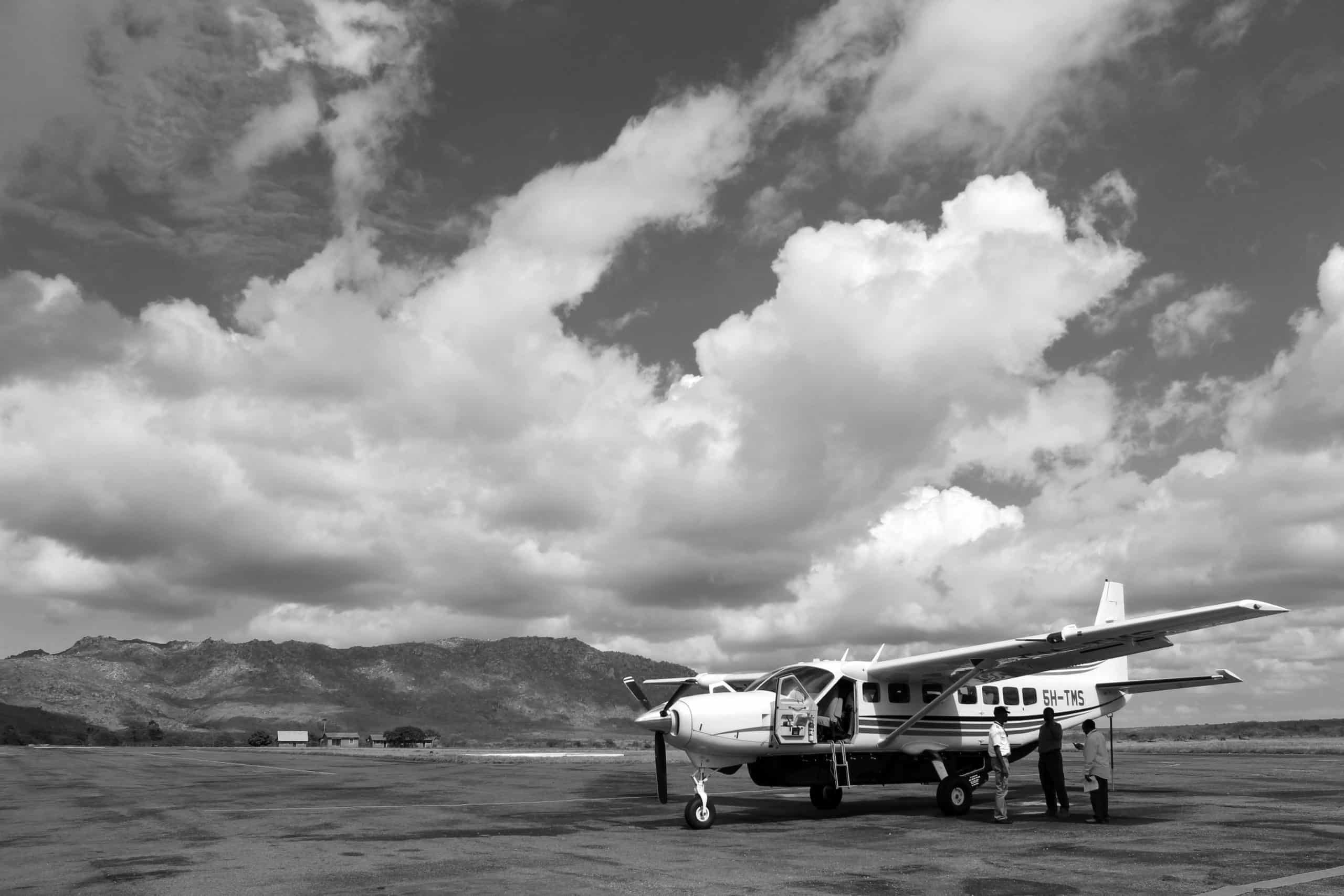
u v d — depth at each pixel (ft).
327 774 124.98
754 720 55.93
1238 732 385.91
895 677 62.18
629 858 41.11
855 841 45.85
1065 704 70.49
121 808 73.46
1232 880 33.63
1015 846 43.37
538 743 479.00
